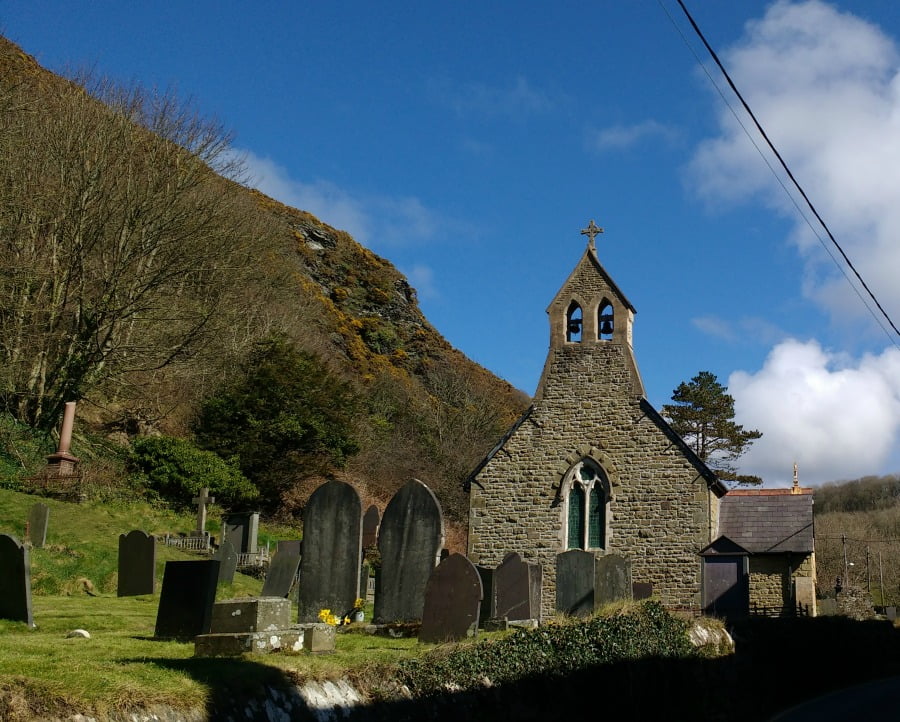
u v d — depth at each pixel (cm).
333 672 1057
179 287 4425
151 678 914
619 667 1509
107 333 4003
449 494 5697
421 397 7219
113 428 4319
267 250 5719
